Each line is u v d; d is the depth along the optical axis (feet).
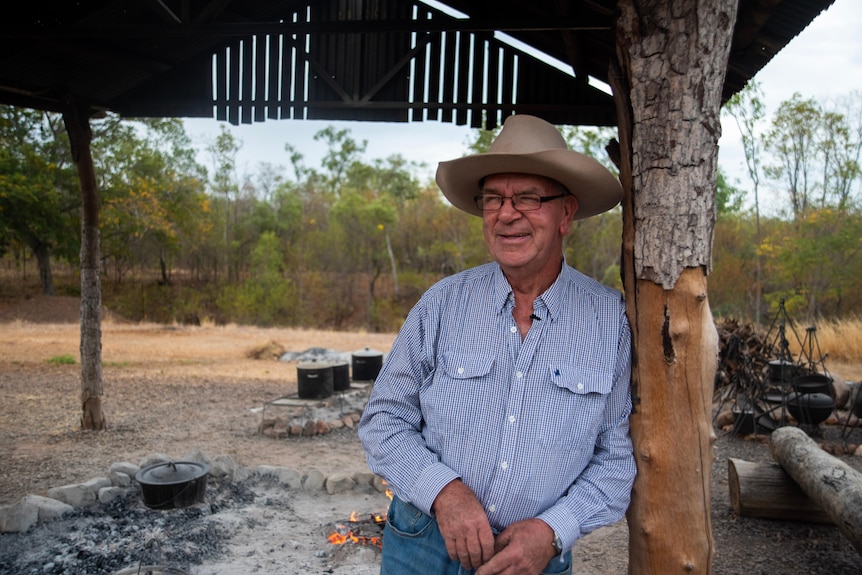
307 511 15.66
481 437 5.82
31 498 14.01
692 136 6.77
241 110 18.81
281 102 18.45
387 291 131.03
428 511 5.75
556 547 5.52
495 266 6.41
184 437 22.72
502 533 5.59
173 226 113.19
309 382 26.91
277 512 15.38
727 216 85.87
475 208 7.06
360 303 126.62
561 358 5.86
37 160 86.28
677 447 6.84
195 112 19.16
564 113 17.46
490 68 17.56
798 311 67.46
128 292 116.37
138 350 47.80
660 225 6.82
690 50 6.75
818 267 64.85
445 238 123.75
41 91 19.77
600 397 5.86
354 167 150.10
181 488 14.82
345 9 17.87
